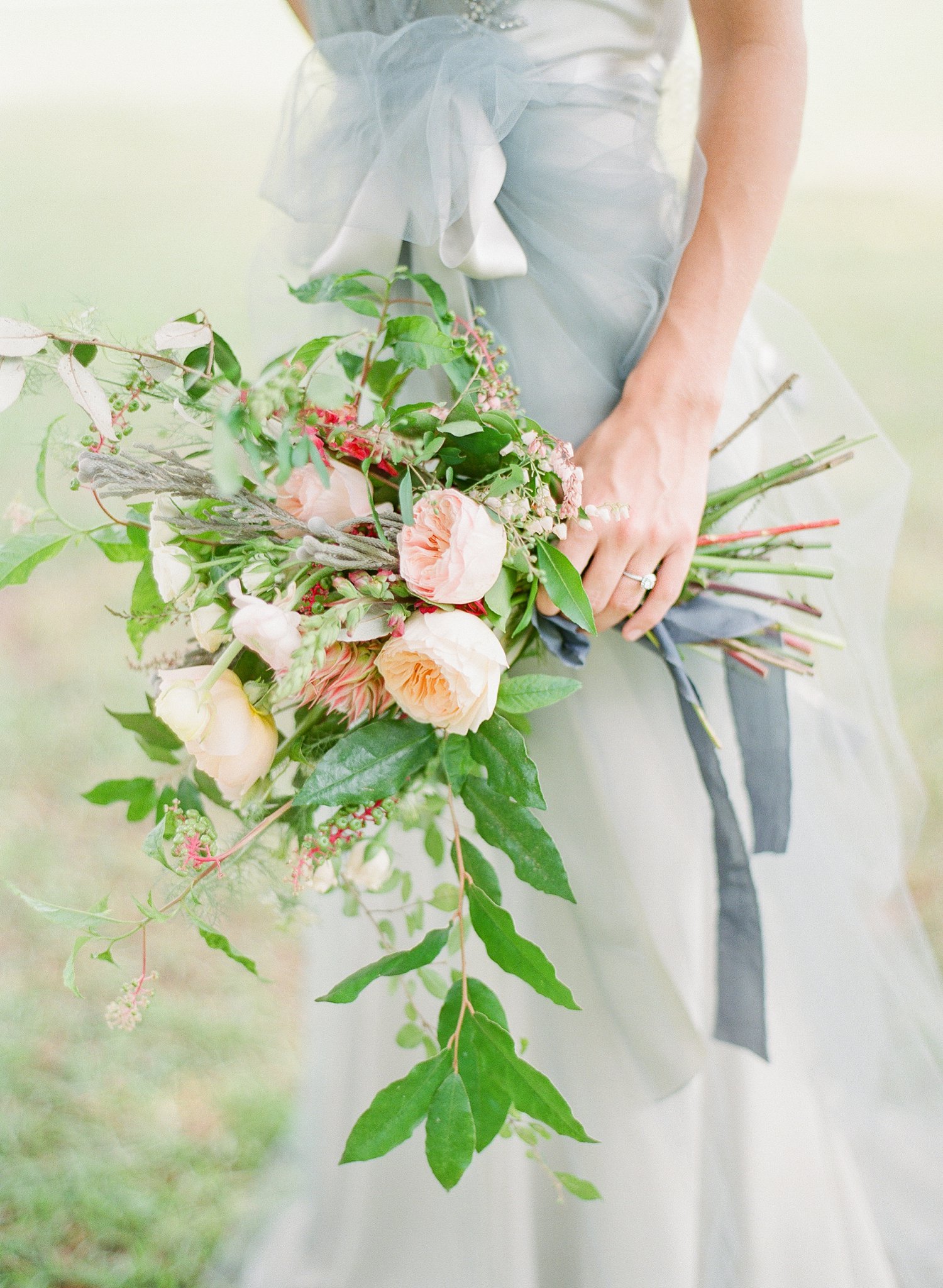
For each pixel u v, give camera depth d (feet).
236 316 12.08
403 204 3.37
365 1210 4.57
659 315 3.53
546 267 3.54
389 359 3.63
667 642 3.56
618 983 3.89
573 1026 4.01
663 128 3.66
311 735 3.24
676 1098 3.92
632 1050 3.93
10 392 3.01
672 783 3.82
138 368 3.08
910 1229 4.40
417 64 3.26
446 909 3.55
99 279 13.11
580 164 3.45
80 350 3.10
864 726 4.43
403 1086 2.81
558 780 3.81
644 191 3.47
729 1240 3.91
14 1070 6.04
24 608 9.85
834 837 4.24
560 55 3.46
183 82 15.01
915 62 19.83
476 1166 4.13
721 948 3.75
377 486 3.19
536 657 3.67
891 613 9.46
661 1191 3.90
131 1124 5.77
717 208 3.41
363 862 3.43
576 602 3.01
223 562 2.91
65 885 7.13
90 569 10.37
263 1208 5.30
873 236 17.22
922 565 10.12
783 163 3.41
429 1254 4.46
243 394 2.65
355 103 3.44
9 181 15.44
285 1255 4.90
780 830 3.81
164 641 4.16
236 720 2.87
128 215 14.53
